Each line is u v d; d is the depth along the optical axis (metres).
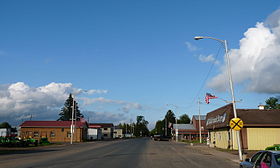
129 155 25.17
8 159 21.45
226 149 34.72
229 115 33.47
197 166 17.34
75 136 71.25
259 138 32.94
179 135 96.56
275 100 67.19
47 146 44.03
